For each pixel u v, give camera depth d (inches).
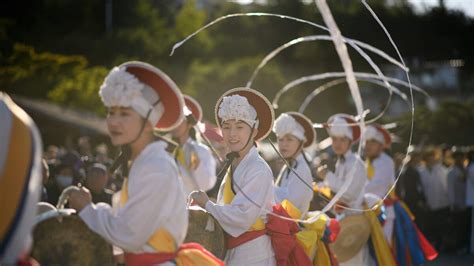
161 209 254.8
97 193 415.8
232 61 2293.3
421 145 928.3
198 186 429.4
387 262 485.4
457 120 1469.0
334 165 485.4
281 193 417.4
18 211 200.8
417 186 805.9
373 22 1927.9
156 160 256.5
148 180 253.8
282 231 338.6
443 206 844.6
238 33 2512.3
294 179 423.8
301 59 2165.4
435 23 2549.2
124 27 2363.4
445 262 753.0
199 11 2571.4
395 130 1056.2
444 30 2549.2
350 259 484.4
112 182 493.0
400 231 546.9
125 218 253.1
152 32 2333.9
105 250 267.3
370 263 495.2
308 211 444.1
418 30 2508.6
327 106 2000.5
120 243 254.2
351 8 1929.1
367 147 555.2
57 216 261.9
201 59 2214.6
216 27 2536.9
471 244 849.5
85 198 262.4
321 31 2178.9
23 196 201.8
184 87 1787.6
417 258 547.2
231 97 338.6
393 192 553.0
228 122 338.3
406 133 1061.8
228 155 337.7
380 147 556.4
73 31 2298.2
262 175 331.6
